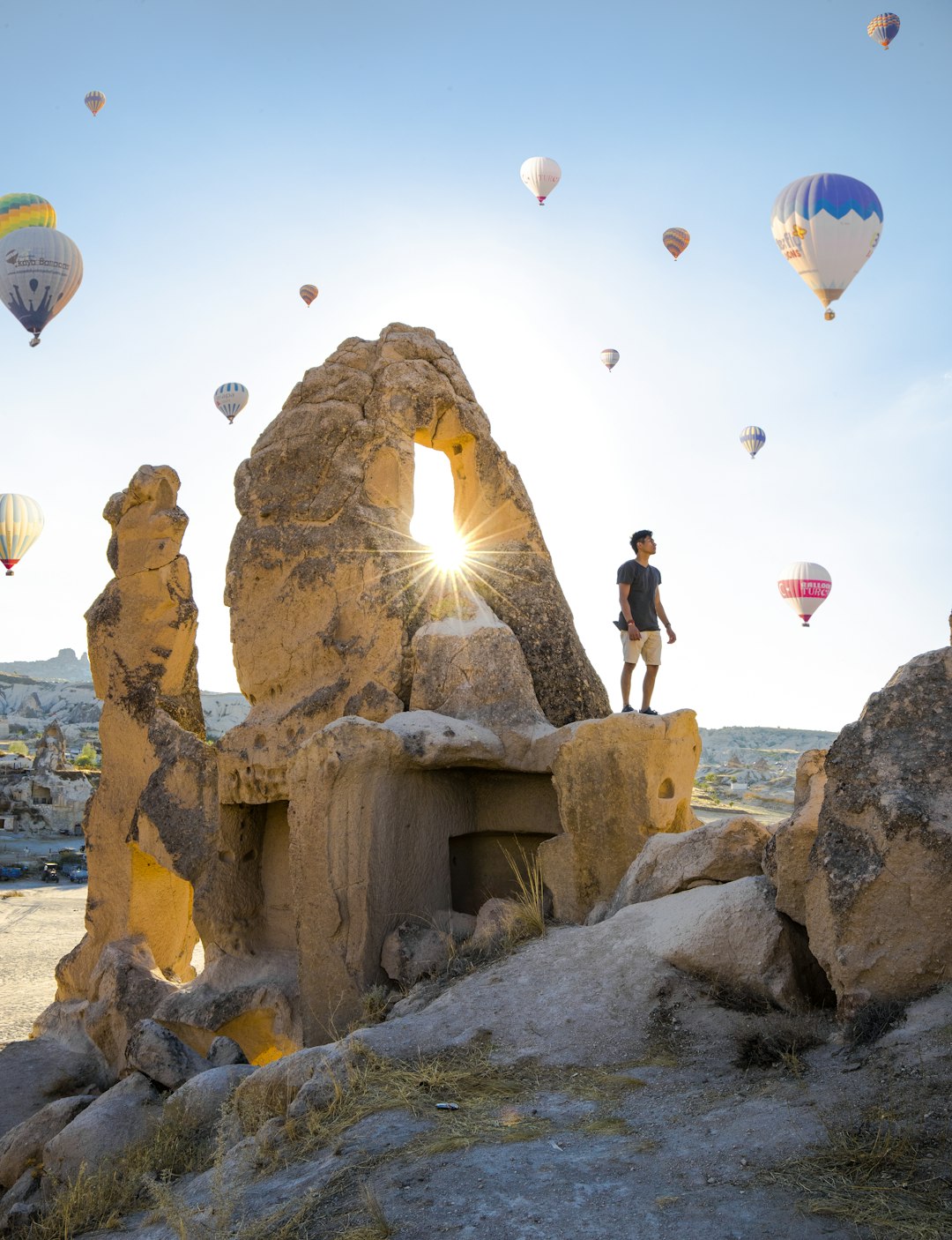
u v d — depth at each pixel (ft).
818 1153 14.38
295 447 36.58
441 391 37.76
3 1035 49.96
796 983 20.26
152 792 37.60
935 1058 15.99
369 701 32.99
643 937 22.36
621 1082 17.90
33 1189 23.62
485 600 35.53
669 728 28.19
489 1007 21.42
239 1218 15.67
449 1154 16.02
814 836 20.51
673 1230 13.08
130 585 41.47
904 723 19.29
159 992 35.32
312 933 28.30
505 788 32.71
